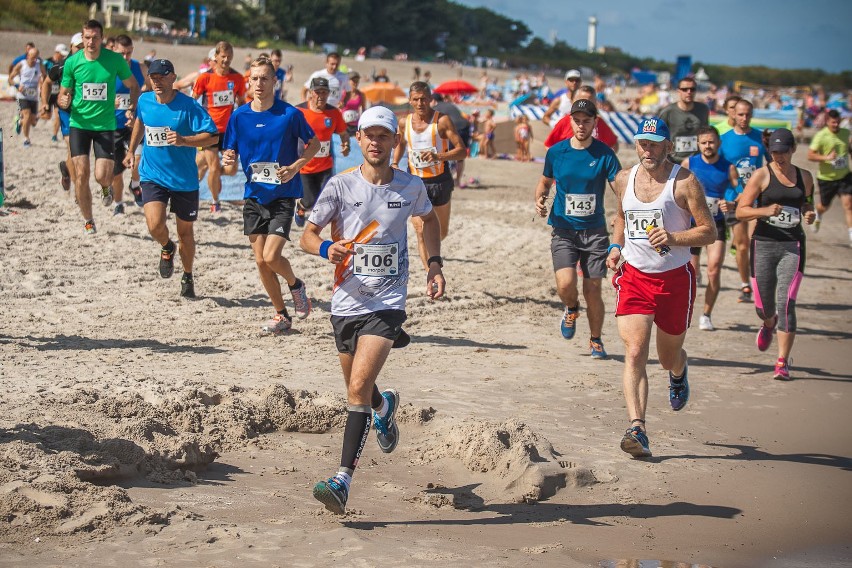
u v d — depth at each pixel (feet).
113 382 28.17
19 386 27.09
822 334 45.83
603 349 37.81
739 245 50.78
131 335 35.99
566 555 18.84
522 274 54.75
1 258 45.57
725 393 33.99
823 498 23.80
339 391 29.91
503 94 293.23
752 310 50.21
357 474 23.58
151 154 40.70
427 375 33.50
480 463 24.03
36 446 20.65
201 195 66.03
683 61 254.47
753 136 44.68
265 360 33.78
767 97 350.23
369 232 20.76
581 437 27.27
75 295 41.29
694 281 25.68
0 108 119.44
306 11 455.63
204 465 22.95
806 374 37.50
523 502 22.24
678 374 27.58
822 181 71.00
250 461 23.93
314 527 19.47
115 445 21.59
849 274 63.46
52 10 264.72
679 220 25.04
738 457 26.73
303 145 37.68
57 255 47.34
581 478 23.47
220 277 46.65
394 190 20.88
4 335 34.50
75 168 50.24
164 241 41.86
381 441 22.91
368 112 20.65
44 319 37.40
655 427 29.27
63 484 19.22
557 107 65.72
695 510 22.44
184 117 40.24
